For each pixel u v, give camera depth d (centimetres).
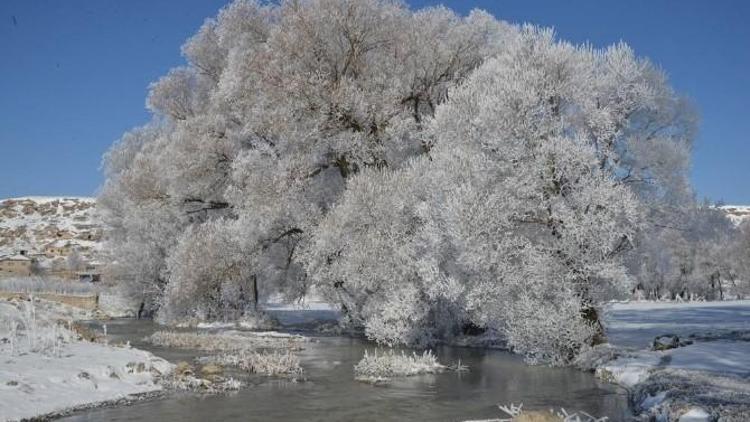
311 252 2994
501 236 2136
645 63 2322
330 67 3297
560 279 2075
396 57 3328
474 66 3406
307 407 1407
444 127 2530
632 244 2084
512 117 2164
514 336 2119
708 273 8262
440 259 2419
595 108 2195
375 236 2669
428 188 2534
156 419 1243
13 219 14850
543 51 2303
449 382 1764
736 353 1812
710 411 1075
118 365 1659
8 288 5491
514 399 1507
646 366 1711
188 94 4503
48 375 1408
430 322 2897
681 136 2409
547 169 2088
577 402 1460
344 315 3559
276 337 3086
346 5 3250
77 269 10850
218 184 3894
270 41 3344
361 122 3145
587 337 2108
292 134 3148
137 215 4306
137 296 4828
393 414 1341
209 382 1677
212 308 4012
